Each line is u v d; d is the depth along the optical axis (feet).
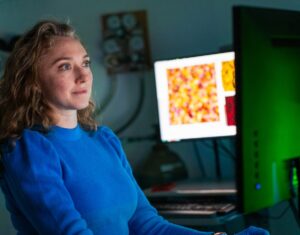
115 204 4.17
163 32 8.27
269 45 3.11
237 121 3.00
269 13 3.14
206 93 7.15
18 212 4.02
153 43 8.32
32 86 4.05
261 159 3.12
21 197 3.69
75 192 3.97
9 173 3.78
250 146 3.05
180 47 8.21
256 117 3.05
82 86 4.04
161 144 7.82
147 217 4.56
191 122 7.28
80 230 3.52
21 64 4.09
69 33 4.28
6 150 3.84
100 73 8.59
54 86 4.00
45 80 4.03
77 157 4.11
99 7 8.50
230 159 7.98
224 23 7.97
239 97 2.97
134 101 8.49
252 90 3.01
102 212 4.04
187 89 7.27
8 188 3.99
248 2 7.82
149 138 8.29
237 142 3.02
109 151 4.60
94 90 8.20
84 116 4.80
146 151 8.47
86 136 4.50
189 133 7.32
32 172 3.67
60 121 4.20
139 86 8.45
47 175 3.71
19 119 4.05
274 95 3.14
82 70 4.07
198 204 6.10
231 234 7.03
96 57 8.59
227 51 6.96
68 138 4.17
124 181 4.38
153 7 8.30
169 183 7.38
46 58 4.03
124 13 8.38
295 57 3.30
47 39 4.07
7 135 3.95
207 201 6.19
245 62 2.96
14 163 3.74
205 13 8.07
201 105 7.20
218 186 6.68
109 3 8.46
